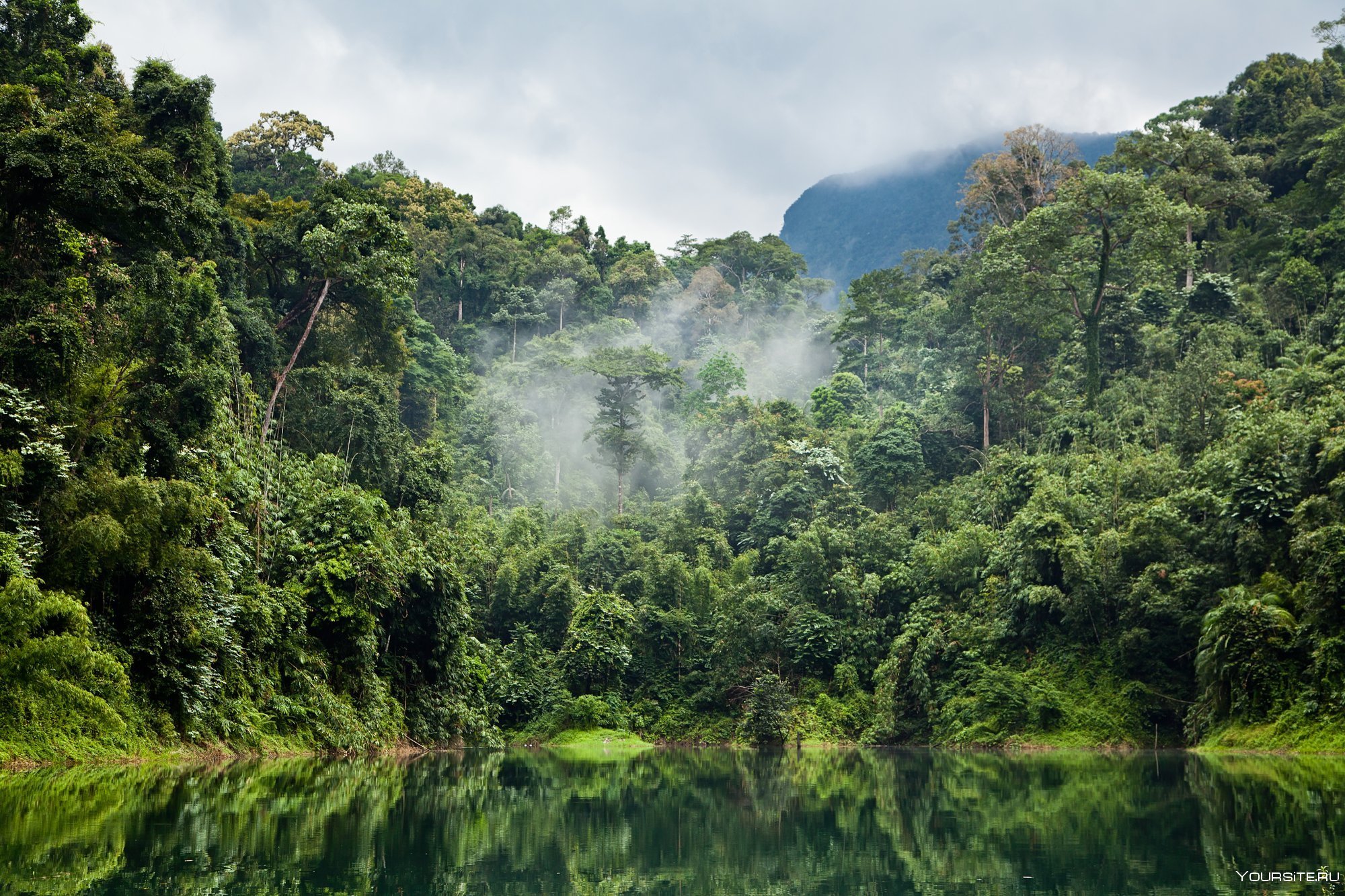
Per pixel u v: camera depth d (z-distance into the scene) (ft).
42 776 60.49
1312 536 109.50
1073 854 42.93
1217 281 194.29
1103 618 138.31
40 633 68.64
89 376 78.28
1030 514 146.20
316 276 145.38
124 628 78.43
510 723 159.22
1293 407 140.05
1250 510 121.49
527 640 166.09
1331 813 54.49
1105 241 190.19
